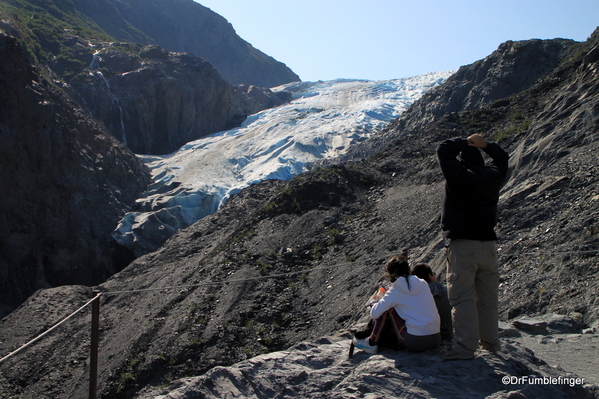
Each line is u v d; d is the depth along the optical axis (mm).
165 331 16016
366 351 4828
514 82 44000
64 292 23266
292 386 4289
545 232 11016
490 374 4352
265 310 15844
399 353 4766
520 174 15008
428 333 4660
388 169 25906
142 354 15141
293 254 19109
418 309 4695
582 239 9891
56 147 42438
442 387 4109
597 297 8055
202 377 4395
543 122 17375
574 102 16906
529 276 9789
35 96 41875
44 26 75625
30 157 40688
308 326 14719
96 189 45250
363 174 25094
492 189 4582
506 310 9109
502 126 25156
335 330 13383
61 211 41656
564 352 6371
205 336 14969
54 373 16594
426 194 20031
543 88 27797
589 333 7070
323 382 4324
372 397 3941
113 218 44969
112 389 14164
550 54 43812
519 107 27312
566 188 12344
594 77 17375
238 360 13891
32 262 38562
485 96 44844
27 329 20188
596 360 6039
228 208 32500
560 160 13953
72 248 40938
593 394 4449
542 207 12055
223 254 20703
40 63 66750
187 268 22453
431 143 27469
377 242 17844
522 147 16297
